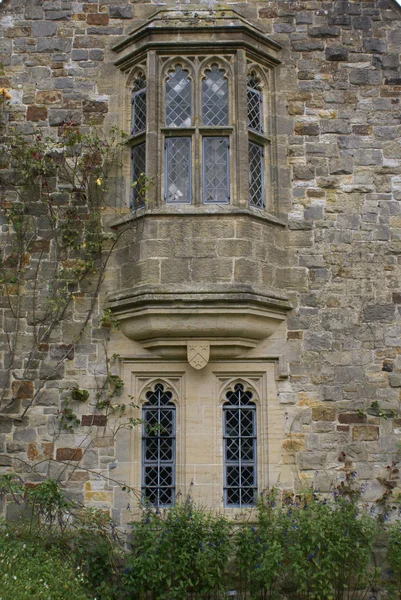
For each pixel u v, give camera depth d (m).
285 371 8.87
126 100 9.46
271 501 8.37
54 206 9.26
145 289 8.50
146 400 8.96
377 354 8.95
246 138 8.97
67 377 8.92
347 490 8.59
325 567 7.80
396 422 8.82
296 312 9.01
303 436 8.77
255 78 9.45
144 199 8.92
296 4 9.70
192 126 9.02
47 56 9.62
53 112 9.47
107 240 9.13
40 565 7.29
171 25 9.16
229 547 7.96
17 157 9.27
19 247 9.16
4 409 8.83
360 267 9.13
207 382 8.88
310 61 9.56
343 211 9.24
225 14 9.27
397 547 8.17
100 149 9.25
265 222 8.92
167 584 7.75
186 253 8.60
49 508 8.30
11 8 9.74
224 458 8.83
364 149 9.38
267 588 7.78
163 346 8.74
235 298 8.41
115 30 9.66
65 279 9.07
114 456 8.75
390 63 9.59
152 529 8.06
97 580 8.02
